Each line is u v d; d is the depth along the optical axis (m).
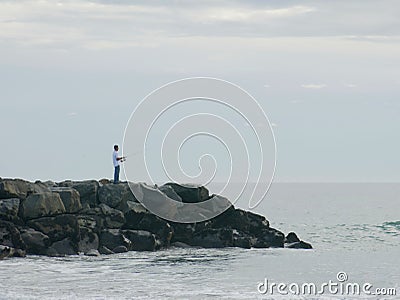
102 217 47.69
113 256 45.22
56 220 45.19
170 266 41.94
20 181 46.41
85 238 45.78
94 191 48.81
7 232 43.91
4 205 44.81
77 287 35.28
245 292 34.69
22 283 36.12
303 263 44.06
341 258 46.69
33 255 44.22
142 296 33.38
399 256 48.09
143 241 47.62
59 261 42.78
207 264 42.91
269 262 44.09
